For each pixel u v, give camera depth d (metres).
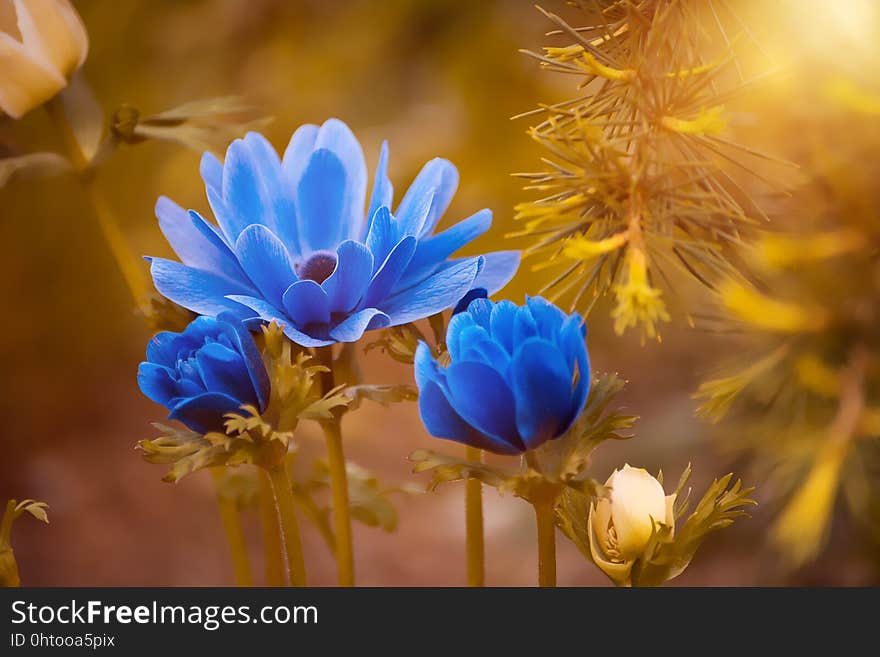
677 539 0.52
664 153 0.54
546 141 0.52
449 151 1.40
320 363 0.53
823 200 0.54
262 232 0.50
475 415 0.49
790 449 0.55
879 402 0.54
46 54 0.58
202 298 0.52
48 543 1.34
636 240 0.50
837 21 0.52
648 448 0.95
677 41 0.52
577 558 1.18
